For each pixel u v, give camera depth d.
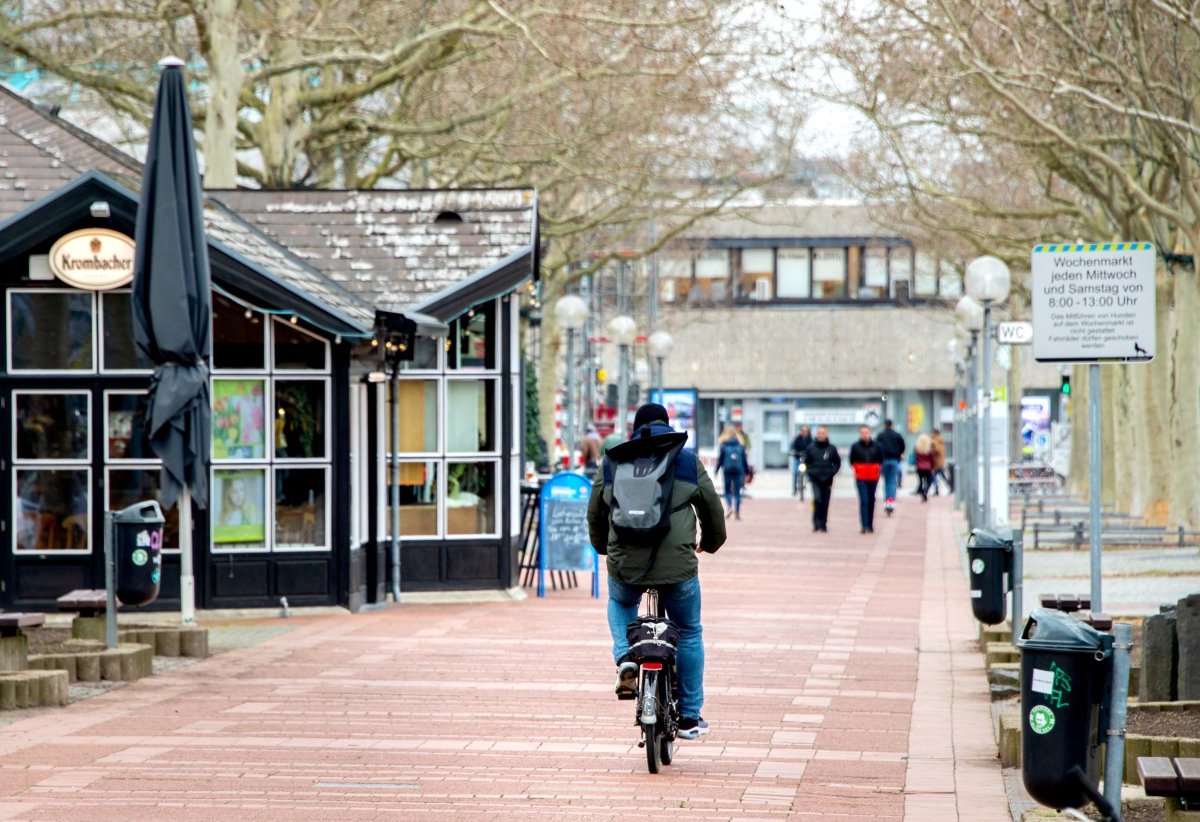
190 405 34.44
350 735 23.89
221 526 41.72
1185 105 48.06
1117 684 15.37
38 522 40.97
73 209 39.22
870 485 78.06
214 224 42.94
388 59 59.94
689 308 171.50
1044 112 59.09
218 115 60.16
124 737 23.64
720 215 88.44
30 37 71.50
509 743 23.25
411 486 45.88
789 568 57.41
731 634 37.72
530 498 49.97
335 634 37.38
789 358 174.88
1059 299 24.31
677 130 82.31
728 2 65.69
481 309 46.50
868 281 174.38
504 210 46.97
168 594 41.59
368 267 45.72
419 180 84.12
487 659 32.91
